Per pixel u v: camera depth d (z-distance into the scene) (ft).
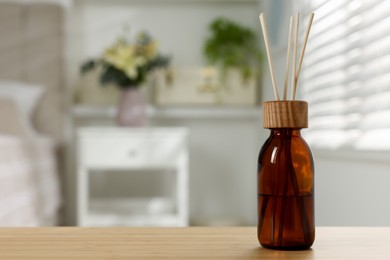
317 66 7.04
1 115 8.67
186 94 10.27
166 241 2.21
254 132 10.63
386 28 5.16
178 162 9.18
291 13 7.98
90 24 10.53
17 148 7.03
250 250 2.07
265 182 2.15
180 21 10.59
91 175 10.53
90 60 9.75
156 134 9.17
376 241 2.25
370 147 5.32
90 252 1.97
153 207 10.03
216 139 10.64
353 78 5.99
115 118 10.39
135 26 10.57
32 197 7.59
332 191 6.50
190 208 10.62
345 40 6.19
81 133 9.11
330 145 6.46
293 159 2.13
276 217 2.10
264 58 9.80
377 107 5.41
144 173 10.60
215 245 2.15
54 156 9.41
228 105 10.28
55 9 10.05
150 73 10.54
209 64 10.46
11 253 1.95
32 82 10.00
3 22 9.98
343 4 6.24
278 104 2.13
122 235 2.33
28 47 10.02
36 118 9.95
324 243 2.22
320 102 6.97
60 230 2.46
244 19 10.61
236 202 10.67
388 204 4.89
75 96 10.48
